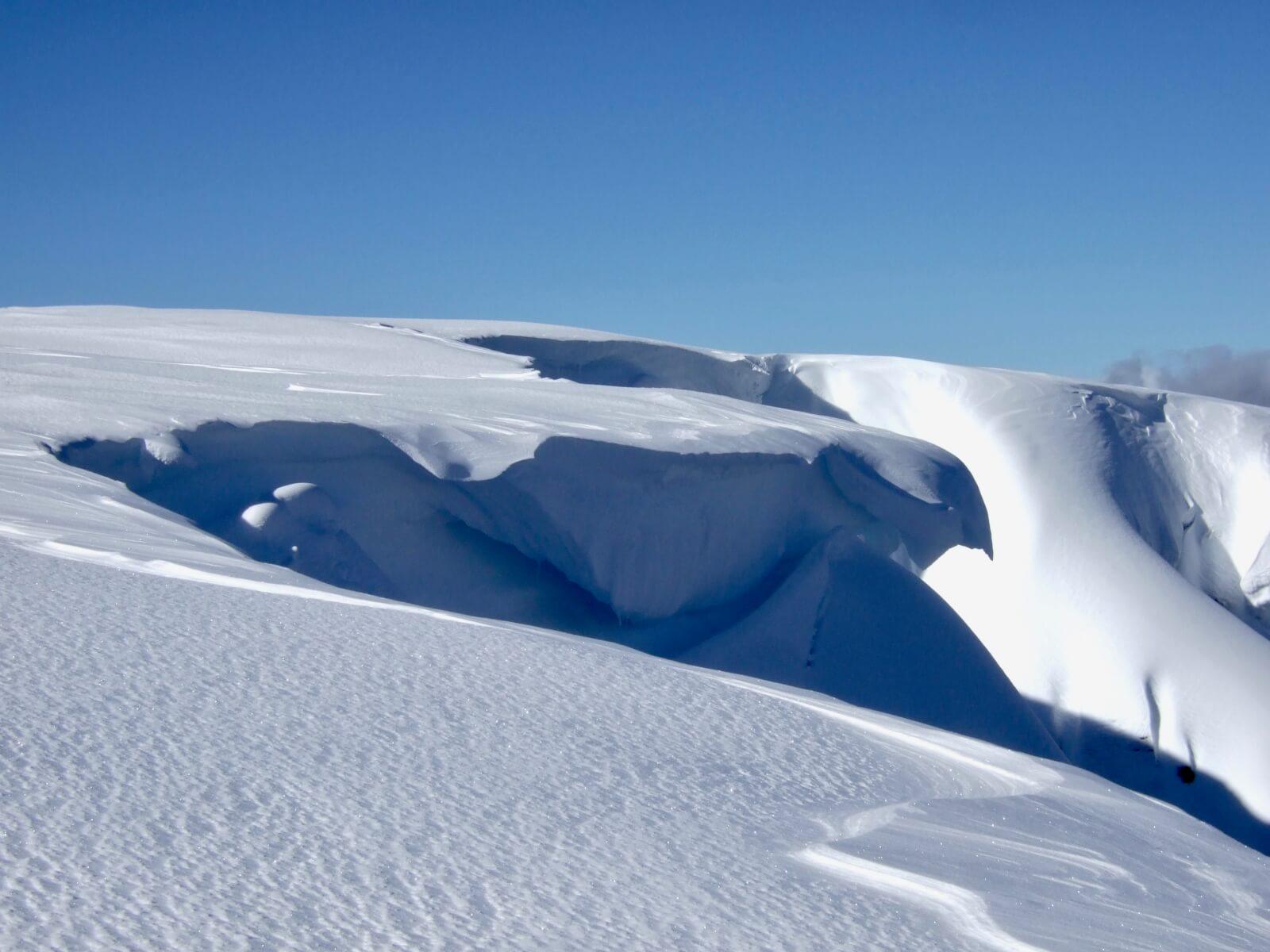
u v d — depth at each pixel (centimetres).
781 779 338
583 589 1070
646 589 1037
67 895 190
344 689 349
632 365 2022
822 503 1247
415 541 1002
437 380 1336
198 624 403
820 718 427
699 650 1045
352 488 969
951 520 1230
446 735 320
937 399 1934
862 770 367
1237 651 1352
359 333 1750
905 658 1113
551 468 990
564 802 280
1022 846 309
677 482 1066
